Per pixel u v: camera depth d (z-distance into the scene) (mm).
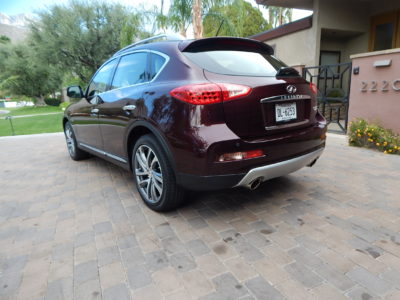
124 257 2129
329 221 2523
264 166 2334
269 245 2203
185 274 1913
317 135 2818
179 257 2104
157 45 2875
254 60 2730
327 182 3469
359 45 9344
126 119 2963
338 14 8500
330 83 9648
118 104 3131
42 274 1972
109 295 1752
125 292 1771
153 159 2777
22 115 20250
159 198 2748
